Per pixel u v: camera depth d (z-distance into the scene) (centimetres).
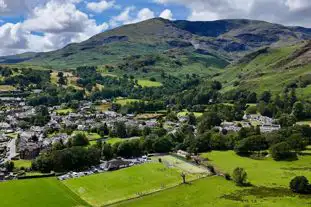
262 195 17612
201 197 17875
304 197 17112
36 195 18388
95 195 18612
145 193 18850
